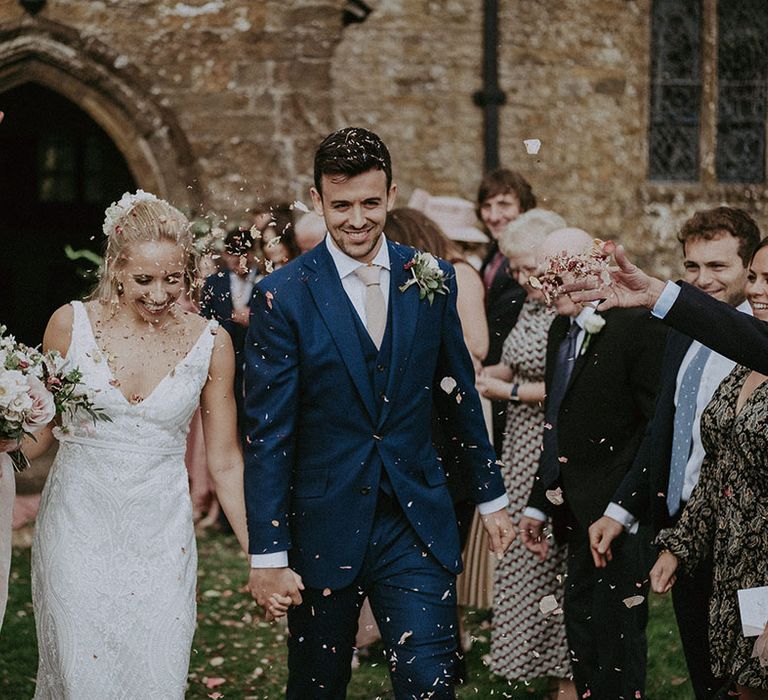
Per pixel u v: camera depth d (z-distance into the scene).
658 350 4.11
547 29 10.43
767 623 3.21
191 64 9.58
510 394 4.92
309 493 3.53
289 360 3.49
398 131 10.17
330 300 3.51
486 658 5.00
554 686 4.84
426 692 3.40
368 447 3.51
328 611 3.54
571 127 10.55
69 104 12.77
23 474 8.98
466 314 4.92
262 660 5.27
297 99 9.69
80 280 12.89
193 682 5.00
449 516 3.59
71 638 3.42
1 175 12.80
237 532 3.64
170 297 3.46
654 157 11.15
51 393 3.35
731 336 3.18
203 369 3.58
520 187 6.12
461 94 10.26
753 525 3.33
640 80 10.77
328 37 9.71
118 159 12.84
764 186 11.34
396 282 3.56
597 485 4.16
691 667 3.98
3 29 9.27
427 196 7.40
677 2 11.12
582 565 4.22
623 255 3.18
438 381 3.71
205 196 9.58
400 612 3.48
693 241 3.98
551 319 4.90
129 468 3.47
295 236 5.88
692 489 3.83
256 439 3.49
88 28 9.42
